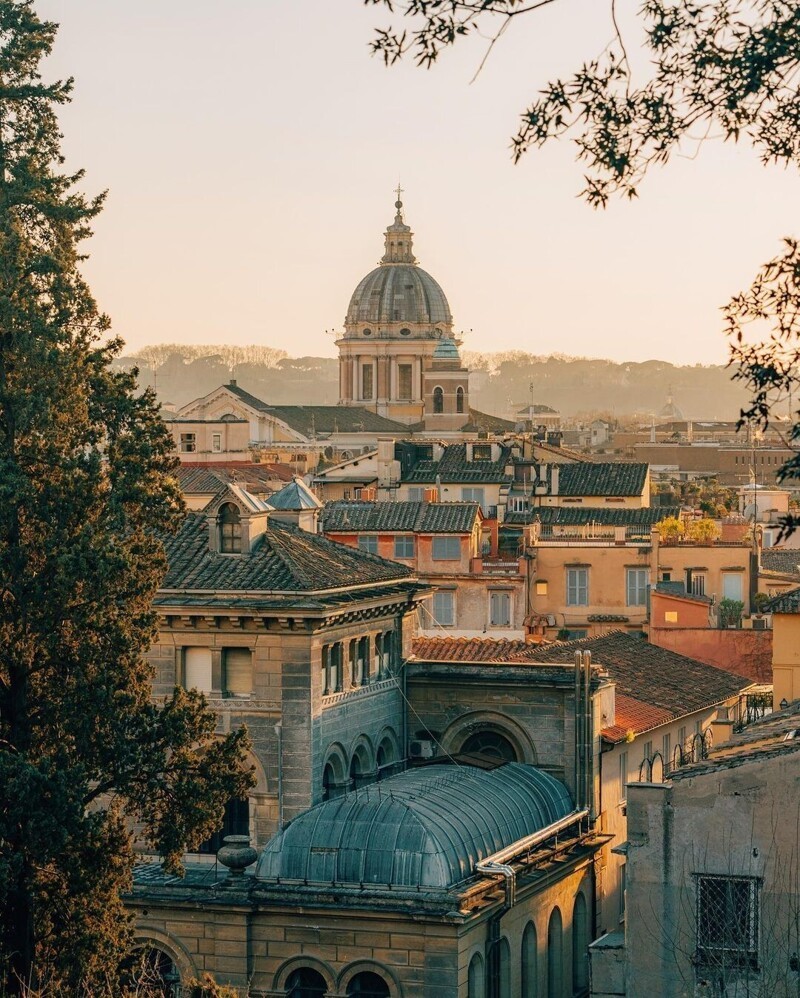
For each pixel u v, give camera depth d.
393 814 61.03
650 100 31.28
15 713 49.59
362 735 69.12
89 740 49.66
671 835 46.94
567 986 67.94
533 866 63.94
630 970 47.09
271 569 65.88
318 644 65.31
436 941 58.09
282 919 59.47
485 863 60.47
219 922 59.62
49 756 49.00
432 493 176.75
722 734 76.25
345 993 58.84
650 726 77.75
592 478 188.62
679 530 141.38
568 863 67.06
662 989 46.81
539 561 136.12
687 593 126.94
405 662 73.44
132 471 50.22
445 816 62.19
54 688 49.81
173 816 50.88
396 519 136.50
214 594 64.88
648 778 78.94
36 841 47.19
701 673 91.06
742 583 134.25
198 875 62.06
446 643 83.00
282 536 69.56
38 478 49.72
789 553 143.00
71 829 47.75
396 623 72.62
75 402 50.12
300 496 77.38
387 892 58.91
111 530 49.66
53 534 49.22
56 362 49.41
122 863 50.06
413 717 73.44
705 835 46.75
